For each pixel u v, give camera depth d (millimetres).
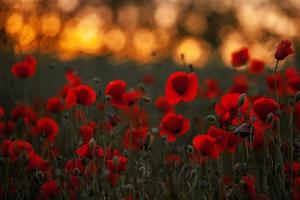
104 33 16766
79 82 4320
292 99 3158
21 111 4727
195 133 4727
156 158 4426
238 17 29922
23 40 7934
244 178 3186
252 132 3154
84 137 3549
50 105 4805
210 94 5828
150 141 3398
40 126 4023
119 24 19734
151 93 8727
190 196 3326
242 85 4387
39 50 8508
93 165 3223
